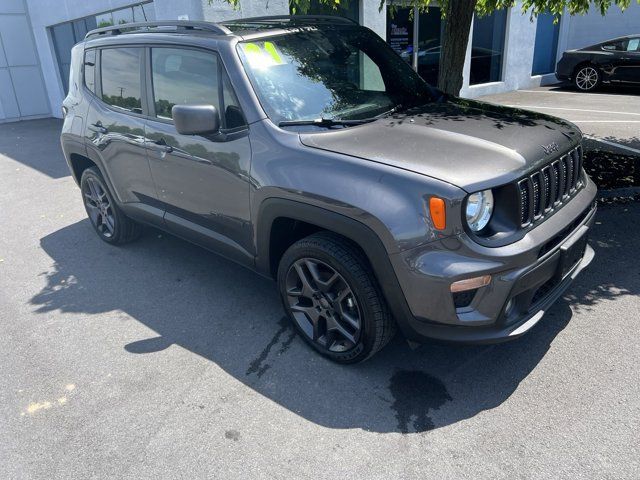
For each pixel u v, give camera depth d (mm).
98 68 4469
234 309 3805
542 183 2680
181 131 3020
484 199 2496
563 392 2781
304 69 3420
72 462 2508
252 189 3107
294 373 3064
